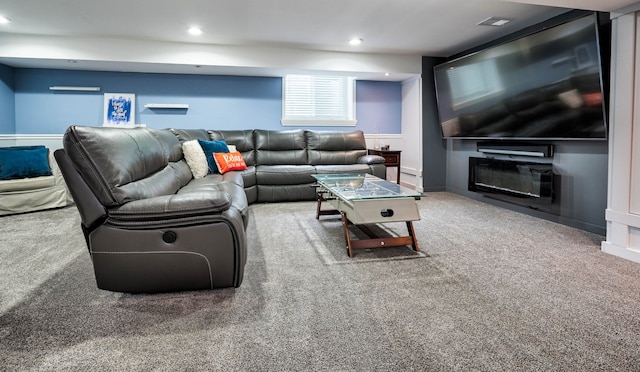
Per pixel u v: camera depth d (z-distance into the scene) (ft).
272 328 5.12
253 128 17.38
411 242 8.60
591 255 8.21
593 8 7.77
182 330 5.08
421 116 16.94
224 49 14.40
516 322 5.23
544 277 6.91
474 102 13.82
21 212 12.69
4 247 8.92
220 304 5.85
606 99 9.25
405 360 4.37
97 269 5.82
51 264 7.73
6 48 12.67
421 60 16.60
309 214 12.60
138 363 4.33
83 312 5.58
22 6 10.11
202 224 5.89
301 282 6.75
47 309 5.68
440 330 5.03
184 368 4.24
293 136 16.31
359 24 11.88
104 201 5.64
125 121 15.79
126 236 5.74
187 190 8.66
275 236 9.89
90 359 4.41
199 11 10.57
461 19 11.48
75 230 10.53
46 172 13.30
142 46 13.69
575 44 9.37
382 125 18.80
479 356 4.42
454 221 11.49
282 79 17.52
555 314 5.46
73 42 13.15
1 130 14.20
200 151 12.37
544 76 10.56
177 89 16.35
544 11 10.80
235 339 4.84
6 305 5.82
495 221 11.51
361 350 4.58
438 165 17.38
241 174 13.06
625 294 6.14
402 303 5.87
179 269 5.95
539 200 11.74
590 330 5.00
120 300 5.98
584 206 10.46
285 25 11.92
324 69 15.49
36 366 4.26
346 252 8.51
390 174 19.31
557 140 11.19
